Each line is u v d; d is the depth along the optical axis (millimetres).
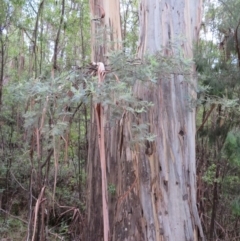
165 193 3795
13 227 6609
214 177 6152
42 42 7922
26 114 2602
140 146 3594
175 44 3287
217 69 4578
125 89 2529
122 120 3135
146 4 3938
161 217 3799
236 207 5152
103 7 4531
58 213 6227
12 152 7418
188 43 4055
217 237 6414
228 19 4801
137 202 3850
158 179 3789
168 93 3734
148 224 3818
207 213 6645
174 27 3873
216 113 5375
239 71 4621
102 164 2266
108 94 2383
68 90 2525
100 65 2588
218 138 5383
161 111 3707
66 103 2555
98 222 4504
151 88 3598
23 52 8852
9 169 7262
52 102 2561
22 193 7324
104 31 3734
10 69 8539
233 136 4594
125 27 7844
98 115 2363
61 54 7980
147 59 2922
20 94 2594
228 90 4586
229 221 6742
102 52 3939
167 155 3781
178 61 3016
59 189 6609
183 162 3850
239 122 5094
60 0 7777
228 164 6004
